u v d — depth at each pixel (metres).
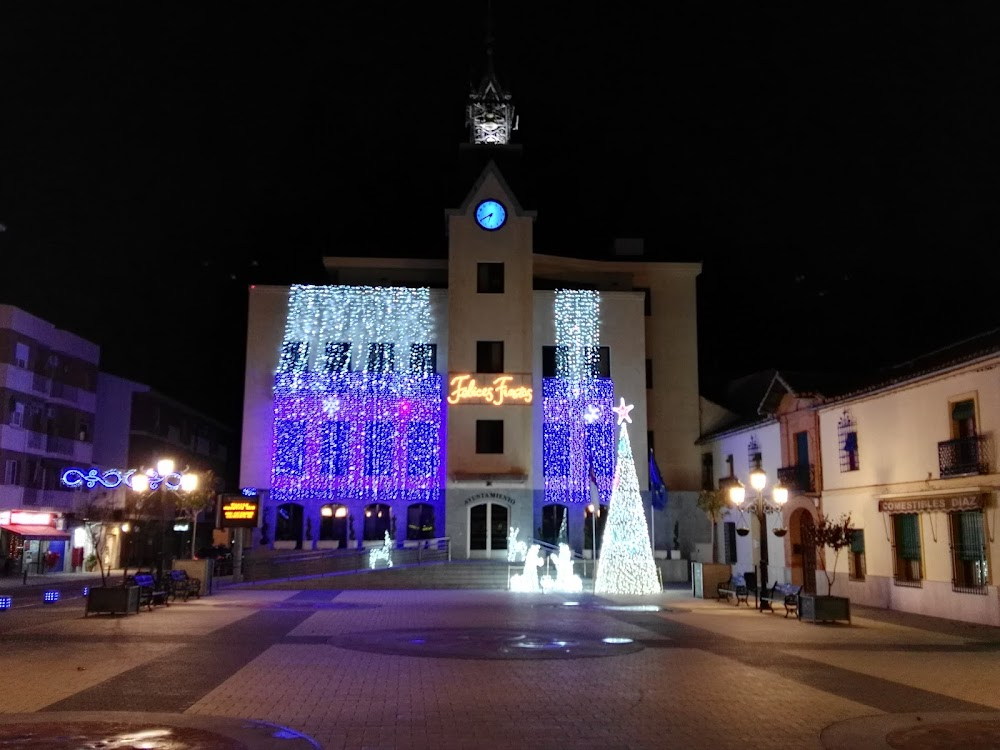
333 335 43.78
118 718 9.84
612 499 32.69
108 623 20.17
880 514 26.75
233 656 14.98
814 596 21.53
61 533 48.03
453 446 42.16
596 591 32.50
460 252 43.72
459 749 8.80
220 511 33.94
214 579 32.84
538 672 13.59
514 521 41.78
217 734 9.04
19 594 32.59
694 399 47.09
